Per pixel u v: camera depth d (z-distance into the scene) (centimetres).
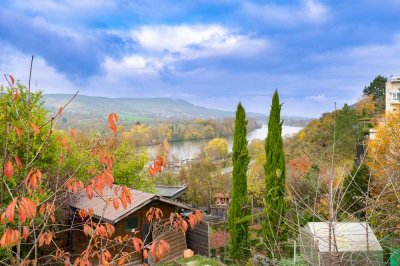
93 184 430
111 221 1520
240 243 1786
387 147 1538
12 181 675
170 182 4172
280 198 1584
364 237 943
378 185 1066
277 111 1720
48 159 1373
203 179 4066
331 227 590
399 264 748
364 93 6675
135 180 2455
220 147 7169
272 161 1664
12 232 364
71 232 1667
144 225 1745
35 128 444
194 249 1953
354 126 3834
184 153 7956
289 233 1455
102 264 473
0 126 1109
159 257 463
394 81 4491
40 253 1302
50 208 489
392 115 1855
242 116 1855
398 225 775
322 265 597
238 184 1822
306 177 1553
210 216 3272
